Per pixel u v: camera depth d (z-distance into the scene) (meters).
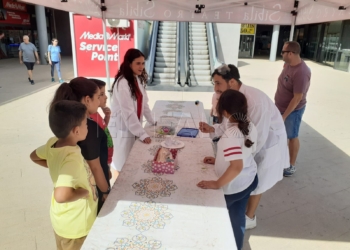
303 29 21.34
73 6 3.23
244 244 2.45
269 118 2.13
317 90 9.29
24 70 12.82
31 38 19.89
